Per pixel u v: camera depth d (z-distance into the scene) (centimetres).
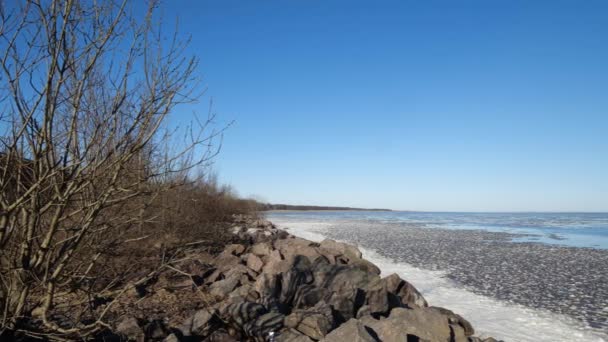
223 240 2183
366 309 981
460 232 4312
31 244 546
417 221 7694
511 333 991
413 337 813
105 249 658
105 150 539
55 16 472
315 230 4212
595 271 1828
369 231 4191
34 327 640
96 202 536
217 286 1152
